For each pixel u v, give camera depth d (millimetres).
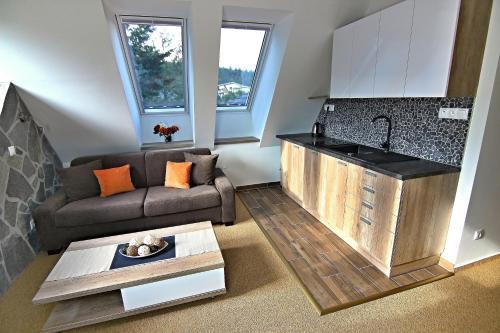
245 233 3111
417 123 2533
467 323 1867
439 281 2266
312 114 4191
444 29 1892
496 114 1989
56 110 3057
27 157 2895
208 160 3439
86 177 3102
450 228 2344
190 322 1930
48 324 1851
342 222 2881
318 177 3252
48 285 1803
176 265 1988
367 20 2586
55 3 2182
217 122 4434
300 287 2240
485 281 2256
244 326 1891
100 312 1944
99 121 3303
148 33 3150
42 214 2680
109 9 2529
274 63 3457
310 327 1870
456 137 2191
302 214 3559
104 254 2137
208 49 2867
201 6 2514
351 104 3455
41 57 2529
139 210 2941
